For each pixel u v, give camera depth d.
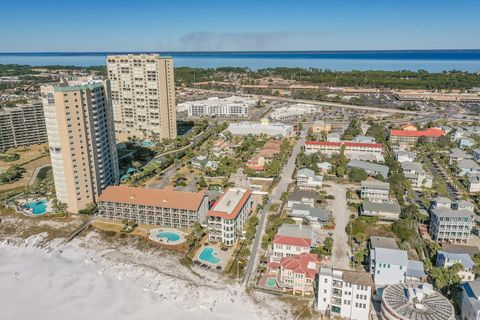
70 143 198.75
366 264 158.00
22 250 178.75
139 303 140.50
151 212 193.75
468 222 171.25
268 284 147.38
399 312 112.44
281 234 164.88
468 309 122.62
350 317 128.38
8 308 138.88
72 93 195.50
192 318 131.88
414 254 165.75
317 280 141.62
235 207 182.00
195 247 173.88
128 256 170.38
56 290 149.00
